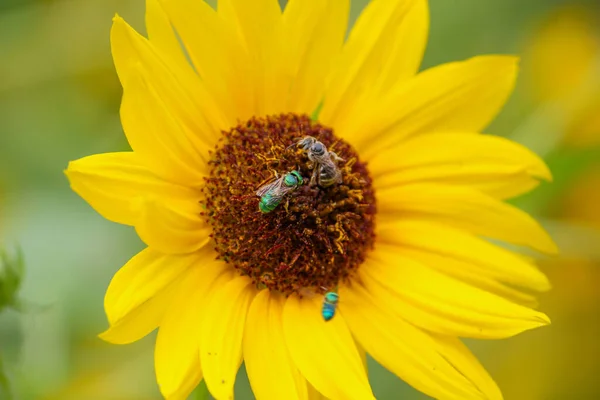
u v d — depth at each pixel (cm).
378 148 33
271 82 32
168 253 30
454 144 32
